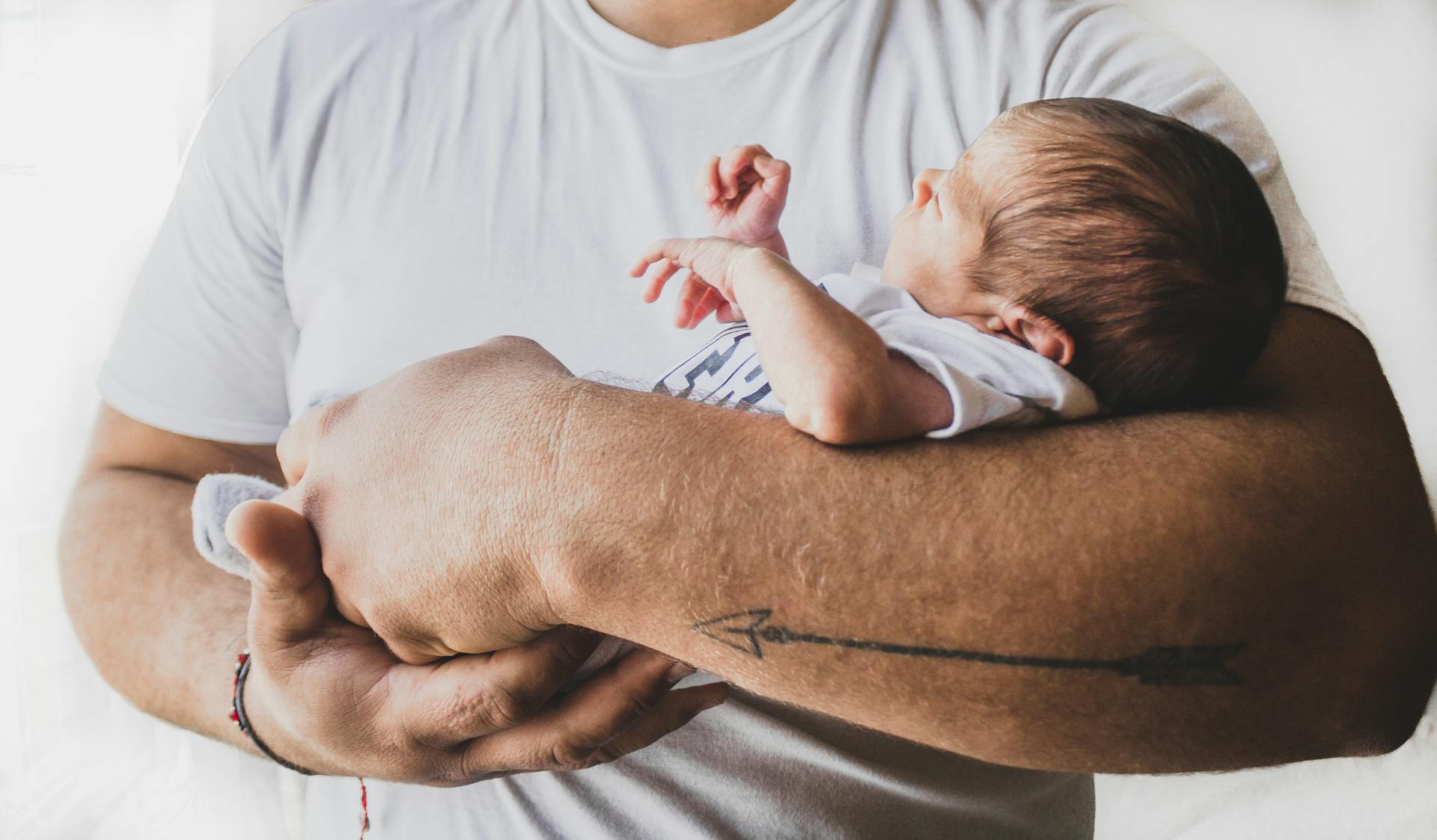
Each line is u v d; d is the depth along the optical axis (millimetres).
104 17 1764
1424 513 790
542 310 1202
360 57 1293
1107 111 989
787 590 733
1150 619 714
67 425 1778
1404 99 2445
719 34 1229
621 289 1193
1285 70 2592
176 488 1357
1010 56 1175
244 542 823
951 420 814
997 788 1176
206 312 1334
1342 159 2564
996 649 716
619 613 771
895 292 1049
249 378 1367
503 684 822
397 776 912
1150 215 927
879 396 779
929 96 1182
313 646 899
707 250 1031
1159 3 2641
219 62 1912
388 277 1230
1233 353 937
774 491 750
